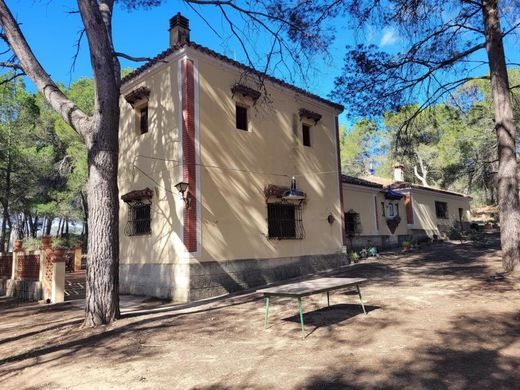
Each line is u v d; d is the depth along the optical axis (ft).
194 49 35.73
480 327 17.66
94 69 23.93
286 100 45.52
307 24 28.63
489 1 31.12
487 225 113.09
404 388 11.72
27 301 37.76
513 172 32.68
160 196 36.68
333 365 13.96
